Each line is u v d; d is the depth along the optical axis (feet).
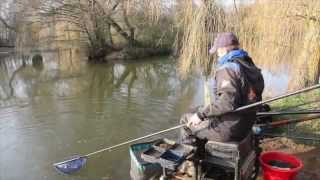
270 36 25.25
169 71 59.98
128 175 20.68
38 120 32.14
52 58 82.02
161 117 32.30
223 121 11.53
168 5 55.57
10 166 22.75
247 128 11.77
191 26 24.12
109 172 21.13
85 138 27.48
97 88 47.47
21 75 60.80
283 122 17.52
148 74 57.88
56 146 26.02
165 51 79.10
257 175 13.60
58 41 82.69
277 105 22.88
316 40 23.52
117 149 24.61
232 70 11.18
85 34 79.87
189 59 24.36
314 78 24.36
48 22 79.30
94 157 23.32
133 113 33.76
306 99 23.17
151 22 66.80
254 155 12.78
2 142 26.89
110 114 33.65
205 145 12.01
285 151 17.21
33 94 44.01
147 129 29.17
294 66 25.21
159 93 42.39
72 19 78.02
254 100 11.62
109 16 77.36
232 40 11.67
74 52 81.87
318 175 14.69
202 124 12.23
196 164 12.26
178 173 14.92
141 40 79.66
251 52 25.71
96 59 77.51
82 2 76.59
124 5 76.54
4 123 31.35
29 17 79.87
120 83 51.01
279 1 24.34
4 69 68.64
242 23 25.07
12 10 84.38
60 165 18.72
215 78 11.87
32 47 84.07
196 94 40.68
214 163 11.75
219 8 23.73
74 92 44.86
